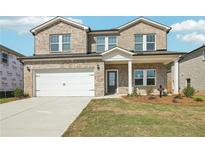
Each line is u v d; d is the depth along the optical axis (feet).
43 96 61.26
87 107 38.47
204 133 22.04
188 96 48.85
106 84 67.72
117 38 68.85
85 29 66.95
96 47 69.41
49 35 68.39
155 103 42.83
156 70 66.59
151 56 58.29
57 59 60.75
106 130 22.97
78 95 60.54
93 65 59.93
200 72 80.02
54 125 25.99
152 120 27.14
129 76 58.90
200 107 38.40
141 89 66.69
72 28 67.72
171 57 57.93
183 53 57.31
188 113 32.30
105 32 68.59
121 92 67.05
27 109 38.06
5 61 74.33
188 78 90.63
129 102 44.34
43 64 61.36
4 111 36.14
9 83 76.84
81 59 60.29
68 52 67.56
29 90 61.26
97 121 26.91
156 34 67.56
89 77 60.34
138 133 21.91
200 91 79.71
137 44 67.97
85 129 23.58
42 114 33.19
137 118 28.37
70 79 60.95
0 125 26.30
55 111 35.63
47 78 61.57
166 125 24.72
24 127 25.26
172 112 33.12
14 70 81.15
